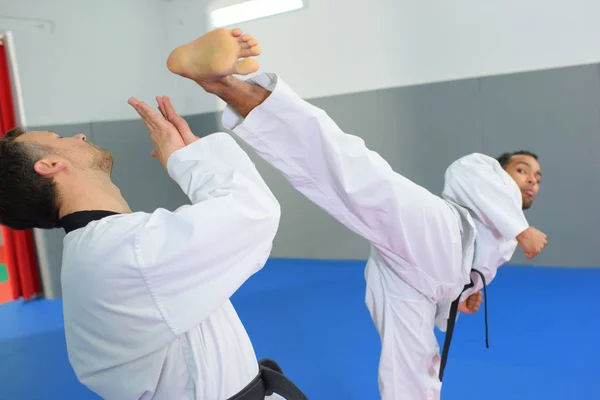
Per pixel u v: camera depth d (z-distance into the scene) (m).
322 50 5.81
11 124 4.98
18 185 0.92
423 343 1.72
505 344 2.91
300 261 5.89
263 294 4.41
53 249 5.04
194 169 0.94
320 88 5.88
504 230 1.76
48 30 5.30
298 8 5.87
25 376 2.99
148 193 6.23
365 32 5.55
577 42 4.64
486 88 5.04
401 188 1.40
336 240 5.86
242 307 4.03
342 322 3.48
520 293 3.94
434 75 5.27
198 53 0.99
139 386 0.90
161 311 0.84
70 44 5.53
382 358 1.76
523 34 4.84
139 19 6.40
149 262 0.81
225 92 1.15
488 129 5.07
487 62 5.02
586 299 3.67
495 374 2.52
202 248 0.83
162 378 0.92
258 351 3.03
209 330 0.96
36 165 0.91
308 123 1.24
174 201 6.56
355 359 2.81
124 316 0.85
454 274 1.62
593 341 2.86
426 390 1.75
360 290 4.32
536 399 2.24
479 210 1.81
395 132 5.51
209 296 0.86
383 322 1.78
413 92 5.38
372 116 5.61
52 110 5.32
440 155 5.32
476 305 2.05
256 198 0.89
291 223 6.14
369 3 5.49
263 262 0.94
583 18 4.59
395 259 1.58
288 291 4.46
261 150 1.27
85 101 5.66
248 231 0.87
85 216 0.92
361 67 5.62
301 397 1.02
